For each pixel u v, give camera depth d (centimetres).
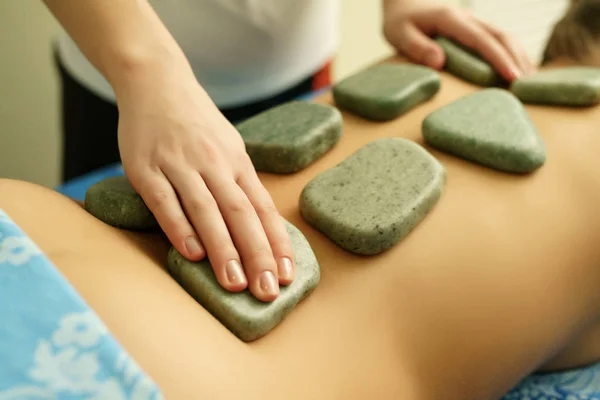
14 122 141
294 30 92
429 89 63
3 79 133
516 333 51
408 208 47
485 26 73
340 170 51
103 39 50
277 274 42
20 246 35
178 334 36
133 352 34
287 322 43
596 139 58
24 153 147
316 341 42
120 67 49
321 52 103
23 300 32
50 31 133
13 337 31
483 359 49
